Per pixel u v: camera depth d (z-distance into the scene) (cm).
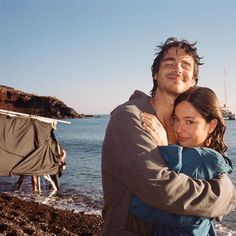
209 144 239
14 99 11512
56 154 1688
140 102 248
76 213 1327
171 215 210
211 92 236
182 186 205
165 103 254
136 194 212
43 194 1930
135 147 215
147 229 220
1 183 2242
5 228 828
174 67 250
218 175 221
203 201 206
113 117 232
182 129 235
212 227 230
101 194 1988
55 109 15938
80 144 6575
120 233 222
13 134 1543
